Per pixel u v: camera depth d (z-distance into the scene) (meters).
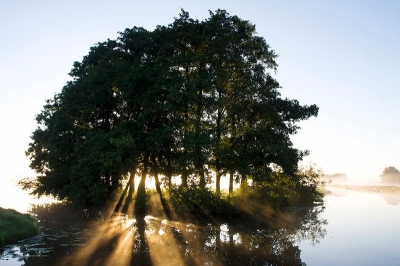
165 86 28.05
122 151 26.56
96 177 29.05
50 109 35.94
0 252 14.45
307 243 19.00
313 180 48.75
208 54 30.05
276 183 36.06
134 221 25.84
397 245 18.55
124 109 32.50
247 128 33.34
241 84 33.19
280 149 32.56
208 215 29.83
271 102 35.47
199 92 30.42
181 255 15.18
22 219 18.92
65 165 31.50
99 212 30.08
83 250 15.32
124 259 14.08
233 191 36.62
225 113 34.59
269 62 35.22
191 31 31.03
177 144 28.73
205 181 29.67
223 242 18.75
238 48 32.81
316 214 34.62
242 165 30.83
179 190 28.55
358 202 54.09
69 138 32.03
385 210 39.62
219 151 30.23
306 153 36.12
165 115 30.52
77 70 36.25
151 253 15.34
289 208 39.91
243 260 14.73
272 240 19.78
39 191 32.88
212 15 33.88
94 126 33.50
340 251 16.94
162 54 31.84
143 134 29.58
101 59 32.56
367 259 15.33
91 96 30.31
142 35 34.19
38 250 14.98
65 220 24.91
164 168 31.05
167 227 23.58
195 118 30.69
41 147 34.19
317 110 36.19
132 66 29.80
